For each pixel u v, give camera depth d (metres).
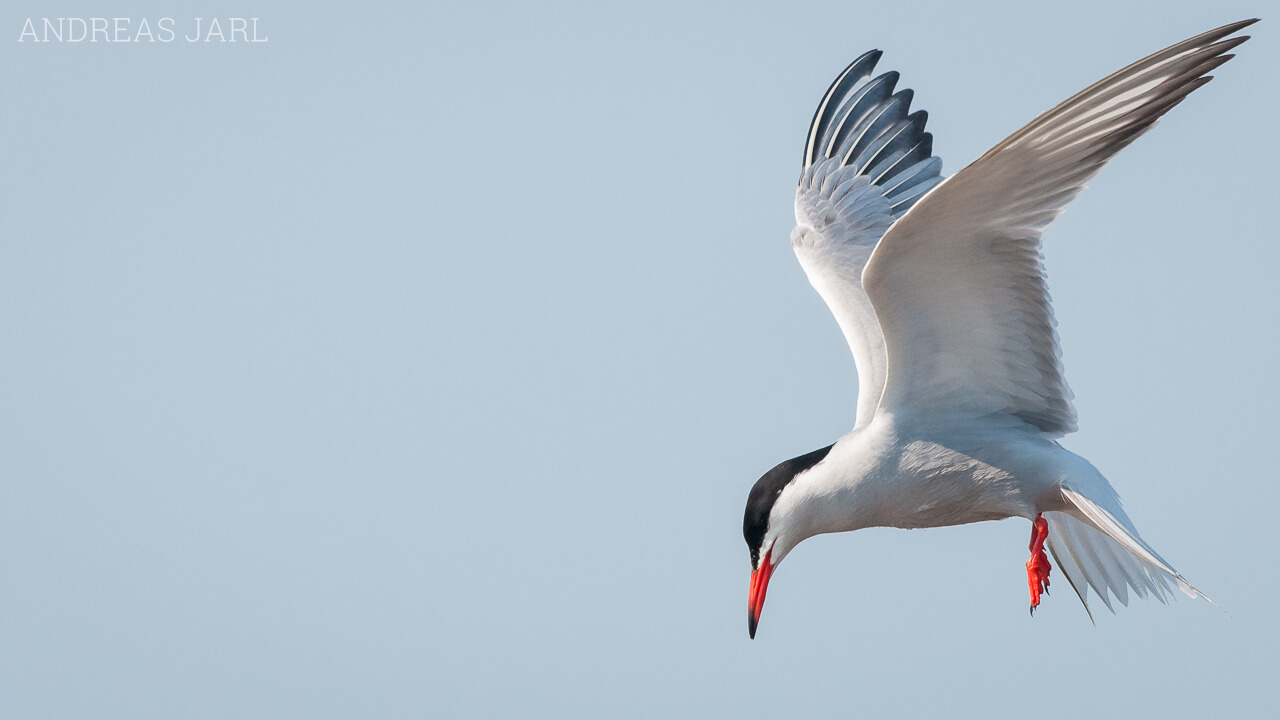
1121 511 10.52
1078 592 11.73
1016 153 9.03
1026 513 10.83
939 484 10.89
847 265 13.16
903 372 10.68
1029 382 10.67
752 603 11.20
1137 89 9.02
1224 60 9.05
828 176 14.41
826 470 11.05
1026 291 10.11
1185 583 9.58
